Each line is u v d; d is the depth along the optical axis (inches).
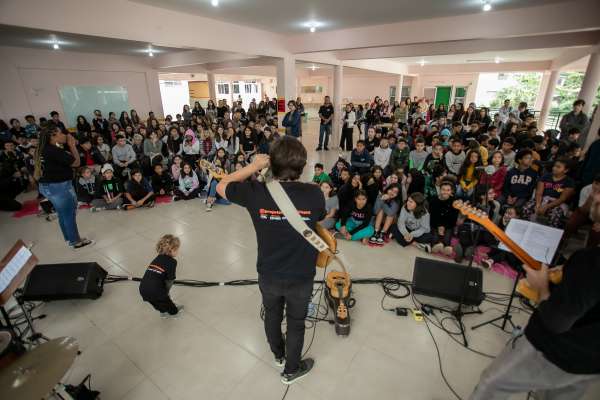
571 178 132.3
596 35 241.4
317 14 199.0
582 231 142.4
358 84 711.7
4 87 306.2
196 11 190.2
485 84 660.1
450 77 586.9
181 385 68.7
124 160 226.2
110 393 66.8
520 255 53.0
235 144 260.8
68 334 83.6
